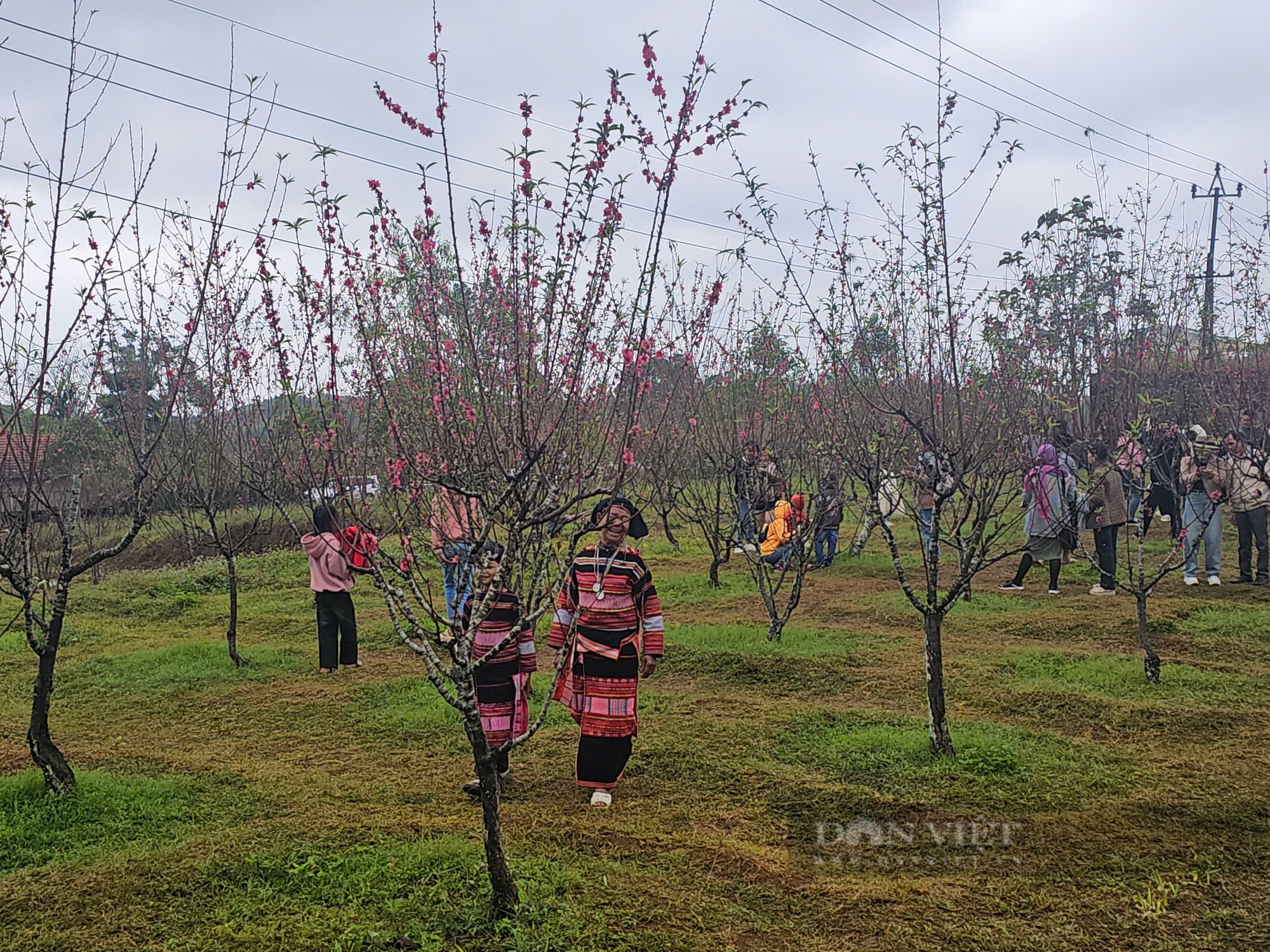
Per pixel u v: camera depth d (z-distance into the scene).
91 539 16.88
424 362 5.17
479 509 4.88
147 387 8.04
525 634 6.57
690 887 4.87
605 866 5.07
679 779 6.52
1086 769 6.41
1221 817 5.55
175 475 11.19
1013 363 8.25
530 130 4.37
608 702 6.18
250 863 5.05
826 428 11.05
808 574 14.49
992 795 6.02
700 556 16.56
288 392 4.98
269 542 18.20
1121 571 13.39
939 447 6.90
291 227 4.67
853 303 7.67
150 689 9.45
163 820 5.83
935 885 4.90
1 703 9.06
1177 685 8.27
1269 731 7.05
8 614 13.37
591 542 8.55
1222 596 11.84
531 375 4.55
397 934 4.37
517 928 4.37
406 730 7.78
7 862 5.25
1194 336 15.52
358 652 10.57
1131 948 4.30
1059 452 12.04
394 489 5.01
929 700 6.73
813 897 4.79
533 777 6.71
